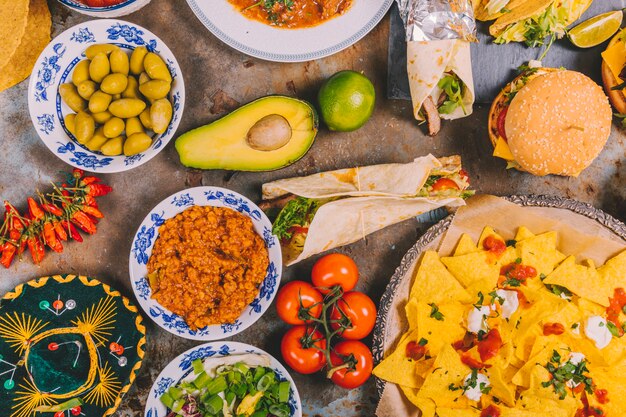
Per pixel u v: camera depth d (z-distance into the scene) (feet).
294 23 5.33
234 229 5.09
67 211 5.20
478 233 5.34
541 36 5.37
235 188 5.56
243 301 5.11
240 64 5.57
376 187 5.26
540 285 5.23
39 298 5.29
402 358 5.13
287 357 5.19
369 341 5.58
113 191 5.50
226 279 5.09
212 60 5.55
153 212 5.04
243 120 4.91
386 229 5.64
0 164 5.45
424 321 5.08
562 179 5.75
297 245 5.48
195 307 5.10
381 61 5.62
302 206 5.31
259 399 5.23
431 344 5.11
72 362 5.32
